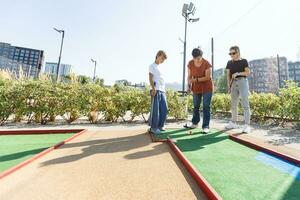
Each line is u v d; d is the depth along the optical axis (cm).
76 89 676
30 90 634
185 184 209
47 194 187
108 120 714
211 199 177
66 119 678
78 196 183
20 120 679
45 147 351
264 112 714
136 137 434
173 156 301
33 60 16675
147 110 711
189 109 1086
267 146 338
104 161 277
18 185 204
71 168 250
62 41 1695
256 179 215
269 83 8994
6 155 300
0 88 623
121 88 755
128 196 184
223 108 1005
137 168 252
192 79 507
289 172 235
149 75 476
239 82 497
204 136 425
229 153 309
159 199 179
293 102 580
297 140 396
